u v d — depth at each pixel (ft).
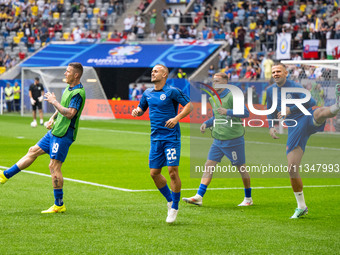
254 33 195.42
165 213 49.60
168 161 44.86
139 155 94.02
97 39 214.07
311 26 178.29
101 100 184.24
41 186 62.28
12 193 58.03
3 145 105.40
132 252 37.32
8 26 239.30
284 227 45.16
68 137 48.73
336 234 42.98
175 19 212.84
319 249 38.73
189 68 189.16
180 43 198.80
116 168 78.74
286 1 201.77
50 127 50.24
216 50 192.65
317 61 71.72
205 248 38.55
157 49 197.88
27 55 226.17
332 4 193.98
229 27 203.00
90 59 202.28
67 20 237.25
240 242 40.29
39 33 233.14
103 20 228.43
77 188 62.34
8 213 48.57
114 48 205.05
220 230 43.83
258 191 62.85
